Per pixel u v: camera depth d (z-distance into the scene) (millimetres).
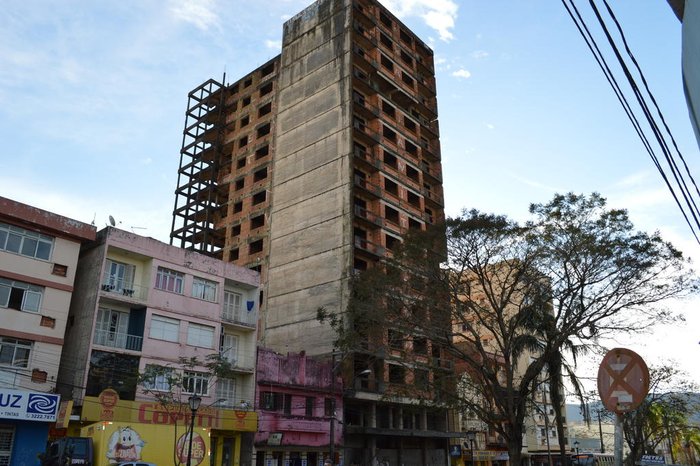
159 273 34750
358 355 44656
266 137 58500
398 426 46125
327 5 59219
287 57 60688
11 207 29438
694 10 5031
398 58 62000
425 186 61312
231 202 58250
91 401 28547
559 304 28219
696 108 5367
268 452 36281
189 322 35344
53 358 29453
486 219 29078
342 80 54406
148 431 25812
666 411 43031
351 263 46656
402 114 59500
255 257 53875
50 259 30703
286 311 49188
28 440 25312
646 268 26281
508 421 28000
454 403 30609
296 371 39562
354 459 42000
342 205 49219
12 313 28531
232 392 36562
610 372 6395
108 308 32688
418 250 30469
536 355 62031
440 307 30125
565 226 27719
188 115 64625
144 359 32438
